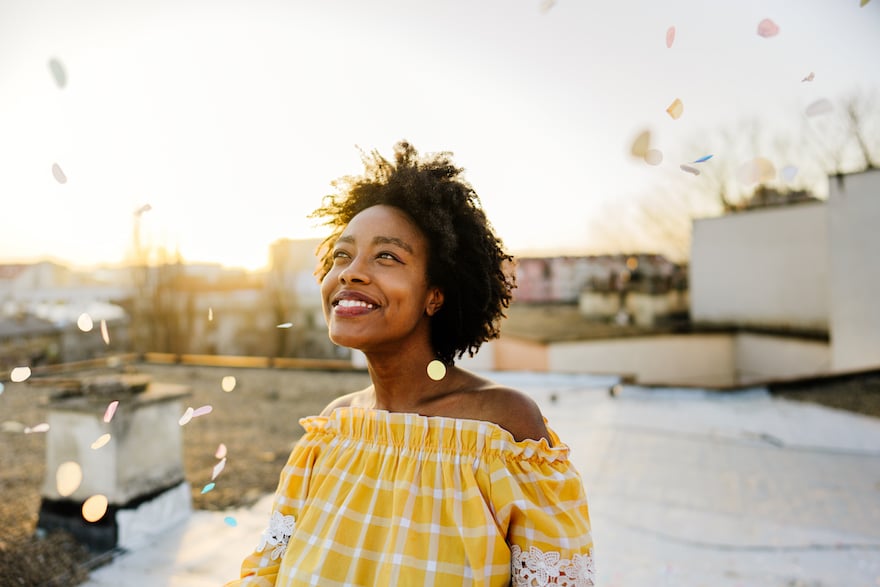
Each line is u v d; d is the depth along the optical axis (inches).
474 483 39.7
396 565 38.0
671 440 246.2
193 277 672.4
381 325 41.3
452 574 37.4
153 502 150.8
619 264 881.5
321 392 343.6
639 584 128.3
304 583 40.2
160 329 660.7
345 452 45.6
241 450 225.6
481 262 45.9
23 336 559.5
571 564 37.3
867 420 280.5
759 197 746.2
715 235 681.6
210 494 178.2
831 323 478.3
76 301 609.3
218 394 336.5
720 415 293.7
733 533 154.1
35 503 166.4
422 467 41.5
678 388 344.5
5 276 767.7
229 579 130.0
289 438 243.8
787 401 326.0
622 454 226.1
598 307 755.4
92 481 143.9
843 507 170.9
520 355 553.9
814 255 575.8
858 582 127.3
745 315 645.9
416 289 42.5
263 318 649.6
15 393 318.3
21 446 227.5
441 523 39.2
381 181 48.6
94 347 593.3
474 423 41.4
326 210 52.8
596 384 373.1
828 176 477.1
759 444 240.1
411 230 43.4
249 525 157.0
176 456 160.6
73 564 133.3
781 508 171.0
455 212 45.4
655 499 179.2
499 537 38.1
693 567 135.6
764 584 127.6
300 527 43.6
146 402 149.7
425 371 45.6
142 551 141.8
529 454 40.3
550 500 39.2
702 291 696.4
